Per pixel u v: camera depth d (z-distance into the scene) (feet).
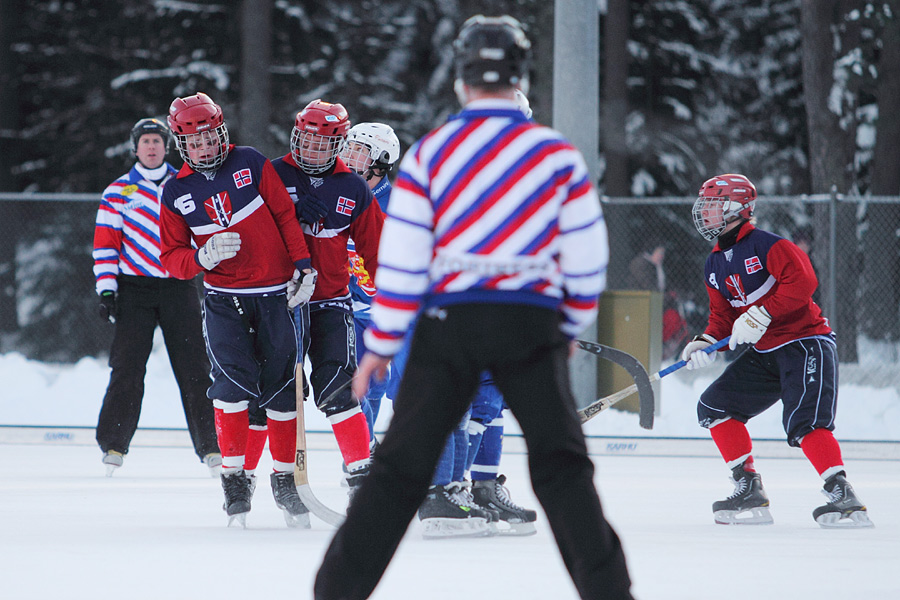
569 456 24.08
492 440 43.29
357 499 24.25
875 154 155.94
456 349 23.85
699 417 48.57
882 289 146.10
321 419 89.71
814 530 45.11
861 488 59.67
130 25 214.69
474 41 25.05
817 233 132.57
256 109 183.93
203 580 32.78
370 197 45.06
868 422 91.76
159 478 60.75
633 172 216.74
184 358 61.16
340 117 43.55
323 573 24.12
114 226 61.21
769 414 90.63
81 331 151.84
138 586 31.89
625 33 187.73
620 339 93.61
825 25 145.18
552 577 33.78
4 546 38.88
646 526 45.96
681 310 136.67
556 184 24.29
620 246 137.18
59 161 213.87
